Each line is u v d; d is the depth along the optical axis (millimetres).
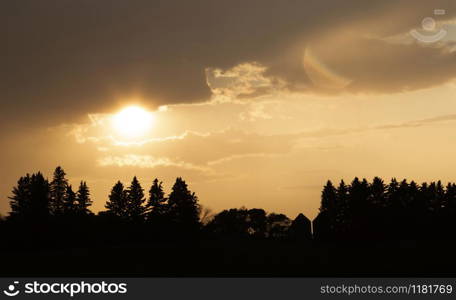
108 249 182750
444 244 191375
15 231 199375
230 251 182000
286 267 166875
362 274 161500
